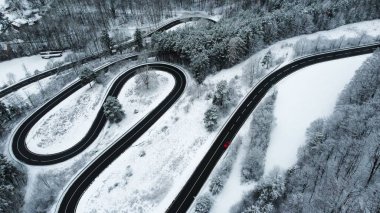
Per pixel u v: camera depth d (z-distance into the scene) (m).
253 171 69.75
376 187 53.47
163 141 86.38
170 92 108.56
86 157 86.12
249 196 65.62
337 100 87.38
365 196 52.97
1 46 154.62
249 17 142.88
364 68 89.31
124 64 130.25
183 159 79.50
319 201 56.78
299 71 106.75
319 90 94.81
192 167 77.06
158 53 128.88
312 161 66.94
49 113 106.31
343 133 69.81
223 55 112.00
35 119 104.38
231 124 88.88
